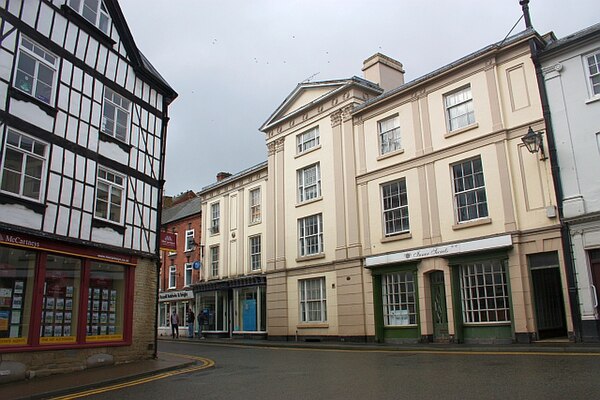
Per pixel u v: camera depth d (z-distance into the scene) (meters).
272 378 9.75
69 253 12.73
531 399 6.54
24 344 11.46
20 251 11.65
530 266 15.41
